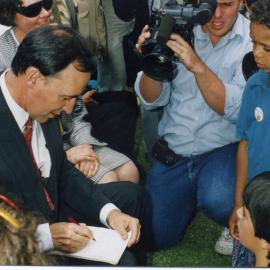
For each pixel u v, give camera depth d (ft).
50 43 8.25
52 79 8.35
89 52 8.44
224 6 10.87
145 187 12.64
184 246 13.00
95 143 11.75
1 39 11.29
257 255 7.68
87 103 12.82
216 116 11.71
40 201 9.06
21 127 8.88
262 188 7.46
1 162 8.63
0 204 5.89
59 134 9.57
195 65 10.61
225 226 12.13
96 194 10.07
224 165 11.89
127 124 12.72
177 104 11.93
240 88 11.17
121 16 14.70
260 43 8.91
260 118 9.81
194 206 12.62
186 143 12.00
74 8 14.88
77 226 9.09
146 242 12.66
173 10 10.34
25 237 5.70
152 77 10.73
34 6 11.09
